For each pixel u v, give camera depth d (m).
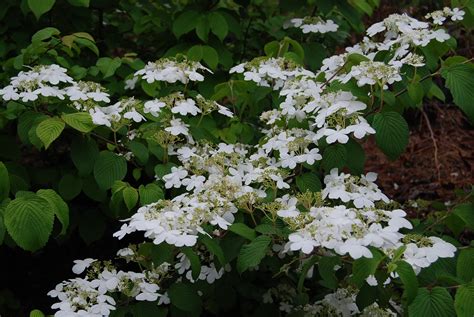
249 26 1.61
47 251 1.46
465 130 2.24
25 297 1.42
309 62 1.46
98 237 1.31
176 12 1.54
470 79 1.04
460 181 1.97
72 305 0.98
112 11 1.68
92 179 1.21
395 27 1.14
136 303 1.04
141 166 1.24
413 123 2.28
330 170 1.06
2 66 1.39
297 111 1.12
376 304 1.08
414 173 2.06
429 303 0.89
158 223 0.94
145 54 1.64
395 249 0.90
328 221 0.89
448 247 0.92
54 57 1.34
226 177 1.04
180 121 1.18
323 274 0.93
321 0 1.45
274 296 1.23
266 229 1.00
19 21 1.45
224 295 1.15
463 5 1.16
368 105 1.08
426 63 1.11
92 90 1.19
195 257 0.97
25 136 1.15
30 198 0.98
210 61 1.39
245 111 1.39
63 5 1.48
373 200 1.01
